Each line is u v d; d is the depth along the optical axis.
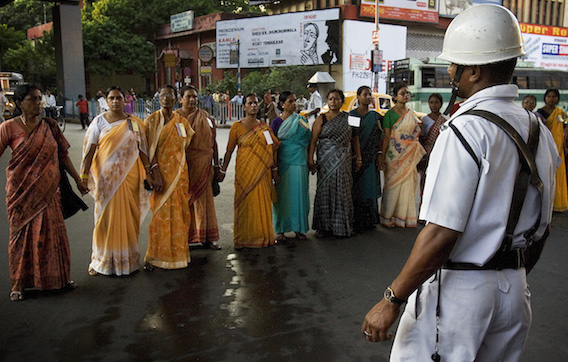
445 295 1.57
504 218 1.49
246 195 4.86
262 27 27.12
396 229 5.71
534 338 3.12
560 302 3.66
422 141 5.93
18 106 3.59
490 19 1.57
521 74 21.02
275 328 3.24
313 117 15.86
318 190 5.32
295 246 5.06
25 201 3.62
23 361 2.82
